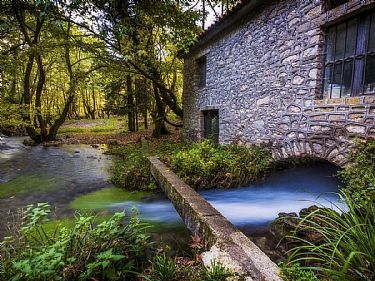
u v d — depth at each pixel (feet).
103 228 8.30
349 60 13.26
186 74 36.68
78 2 25.04
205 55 30.25
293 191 20.08
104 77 45.11
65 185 22.18
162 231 13.05
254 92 21.01
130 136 53.83
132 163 23.48
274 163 20.04
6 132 63.93
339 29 13.85
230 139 25.16
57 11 26.89
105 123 80.18
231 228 8.68
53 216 15.19
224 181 19.62
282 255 10.44
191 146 26.94
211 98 28.94
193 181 19.30
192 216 10.57
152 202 17.71
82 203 17.62
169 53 40.47
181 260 8.30
